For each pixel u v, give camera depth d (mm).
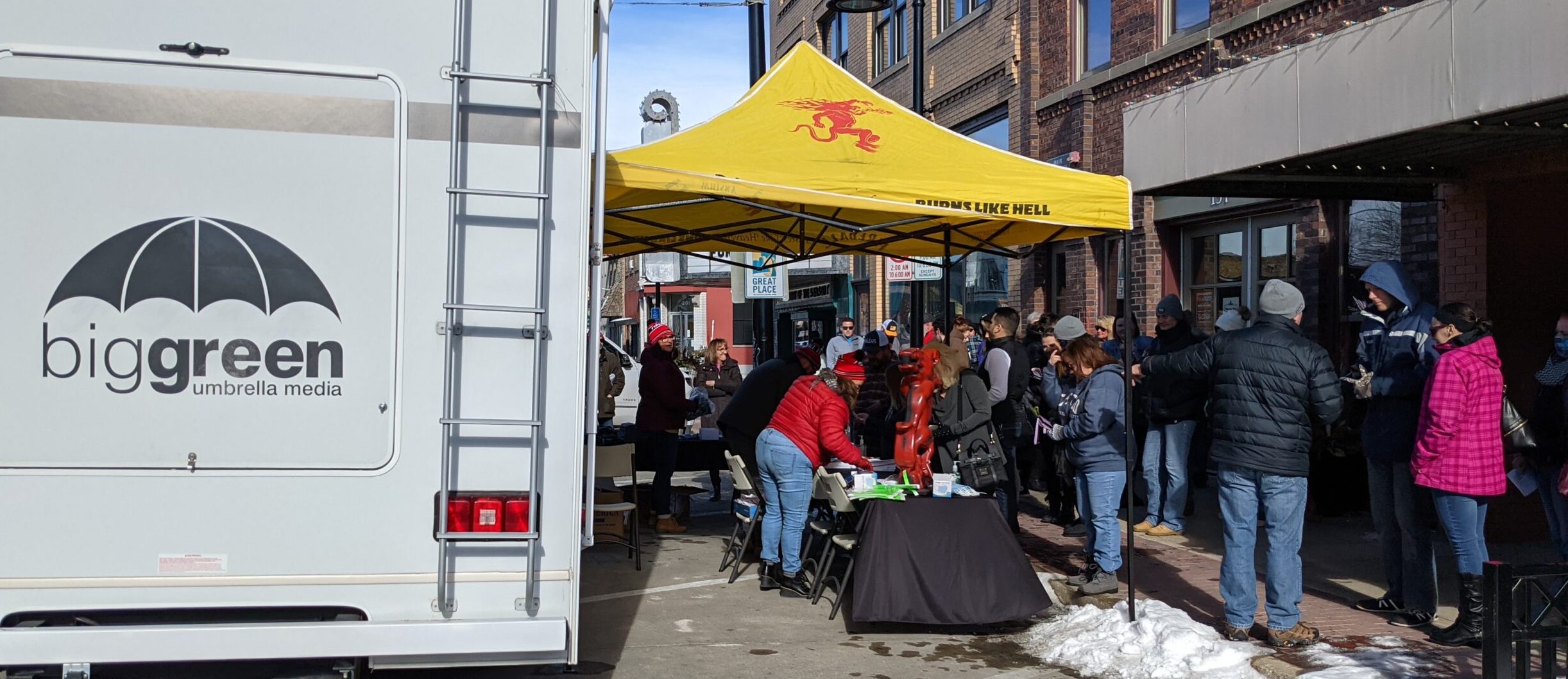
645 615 6859
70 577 3889
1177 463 8969
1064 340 7777
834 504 6758
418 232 4082
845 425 7070
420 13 4098
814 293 25812
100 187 3887
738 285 13422
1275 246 11008
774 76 7543
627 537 9328
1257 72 6805
